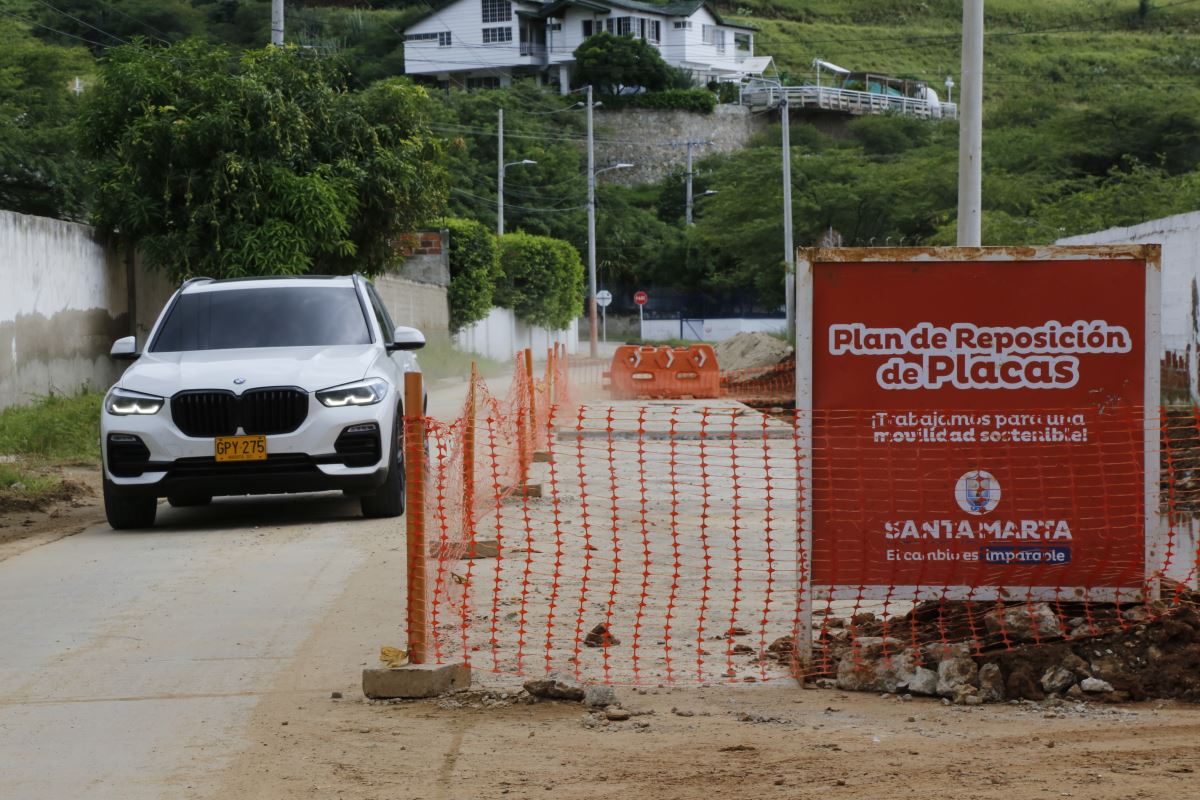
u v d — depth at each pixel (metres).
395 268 36.44
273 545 13.10
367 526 14.12
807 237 71.75
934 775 6.26
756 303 105.81
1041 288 7.96
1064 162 76.50
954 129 116.69
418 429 8.02
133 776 6.52
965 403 8.00
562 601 10.41
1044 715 7.30
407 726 7.27
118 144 30.58
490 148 106.19
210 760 6.73
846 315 8.02
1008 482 8.00
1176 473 11.84
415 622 8.03
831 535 8.08
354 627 9.57
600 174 121.44
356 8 135.50
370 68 124.81
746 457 21.08
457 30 130.25
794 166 73.00
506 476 17.00
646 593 10.66
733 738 6.94
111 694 7.99
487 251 62.22
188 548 13.09
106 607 10.45
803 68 165.50
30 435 21.95
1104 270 7.93
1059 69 169.50
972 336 7.98
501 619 9.81
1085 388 7.95
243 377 13.98
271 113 30.52
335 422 13.95
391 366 15.12
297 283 16.17
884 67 169.12
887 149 124.31
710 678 8.16
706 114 126.56
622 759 6.62
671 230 110.19
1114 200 48.62
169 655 8.90
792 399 37.22
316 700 7.80
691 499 16.25
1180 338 21.08
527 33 130.62
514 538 13.25
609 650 8.85
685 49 137.12
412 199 33.38
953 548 8.02
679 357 36.53
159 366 14.53
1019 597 8.02
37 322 26.22
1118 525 7.97
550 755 6.71
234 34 105.00
